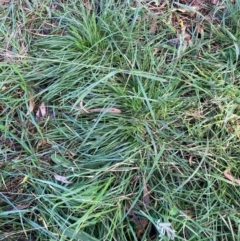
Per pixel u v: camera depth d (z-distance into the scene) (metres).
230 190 0.69
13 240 0.67
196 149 0.70
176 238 0.66
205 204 0.68
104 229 0.66
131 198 0.68
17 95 0.76
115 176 0.69
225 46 0.79
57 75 0.76
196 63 0.77
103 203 0.66
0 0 0.82
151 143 0.71
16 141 0.73
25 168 0.70
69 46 0.78
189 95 0.75
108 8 0.79
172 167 0.70
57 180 0.69
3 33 0.79
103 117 0.73
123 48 0.77
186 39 0.80
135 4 0.81
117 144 0.71
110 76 0.73
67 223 0.66
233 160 0.70
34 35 0.80
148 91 0.74
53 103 0.75
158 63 0.76
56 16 0.81
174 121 0.73
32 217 0.68
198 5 0.83
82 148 0.71
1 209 0.68
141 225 0.67
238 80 0.76
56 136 0.72
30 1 0.83
